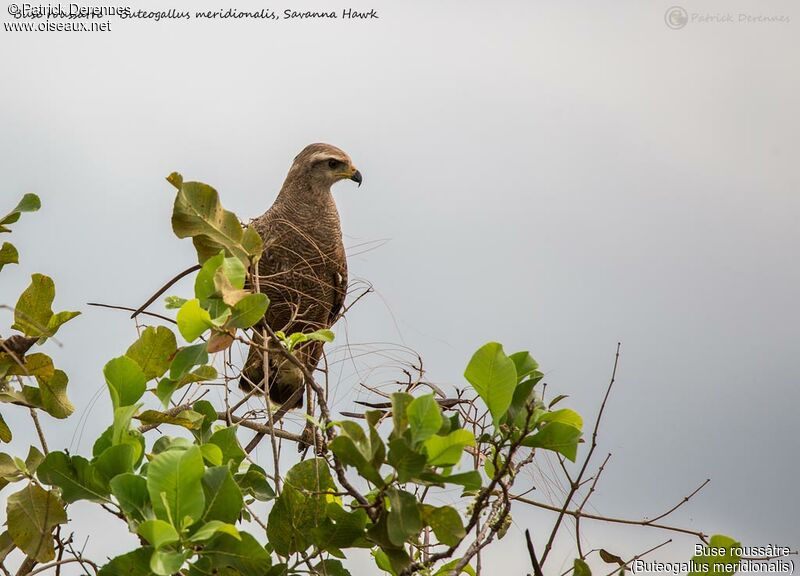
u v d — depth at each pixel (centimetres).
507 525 743
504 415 690
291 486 721
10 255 851
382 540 653
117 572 623
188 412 790
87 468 674
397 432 638
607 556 755
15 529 729
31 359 780
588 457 709
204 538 593
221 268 699
